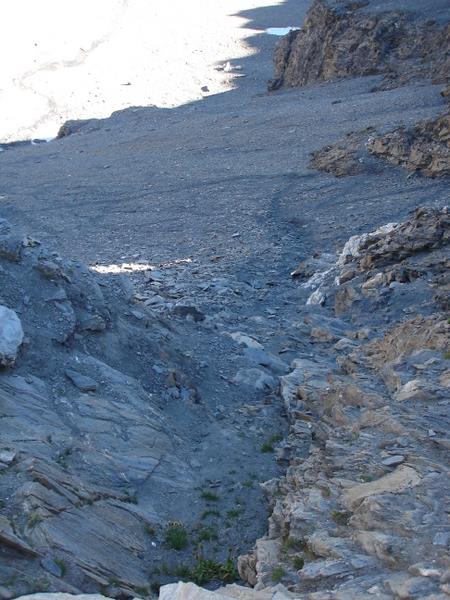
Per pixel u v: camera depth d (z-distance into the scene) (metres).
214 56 106.94
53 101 90.44
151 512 12.00
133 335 16.34
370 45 68.12
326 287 24.70
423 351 14.87
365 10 71.12
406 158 42.28
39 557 9.54
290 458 13.48
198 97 89.56
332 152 45.66
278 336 20.11
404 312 21.06
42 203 47.91
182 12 129.25
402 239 23.97
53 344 14.73
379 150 43.59
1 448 11.59
